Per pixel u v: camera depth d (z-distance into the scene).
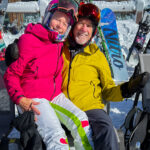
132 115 2.00
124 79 4.07
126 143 1.97
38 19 6.22
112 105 3.30
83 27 2.09
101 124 1.80
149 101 2.29
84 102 2.04
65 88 2.10
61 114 1.88
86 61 2.15
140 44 4.84
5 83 1.82
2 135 1.81
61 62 2.03
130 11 6.63
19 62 1.82
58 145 1.57
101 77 2.19
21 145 1.63
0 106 1.86
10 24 6.36
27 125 1.62
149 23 4.74
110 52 4.39
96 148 1.68
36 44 1.87
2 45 4.24
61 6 1.92
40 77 1.91
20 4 6.32
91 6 2.09
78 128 1.75
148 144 1.91
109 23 4.54
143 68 2.40
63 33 1.99
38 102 1.77
